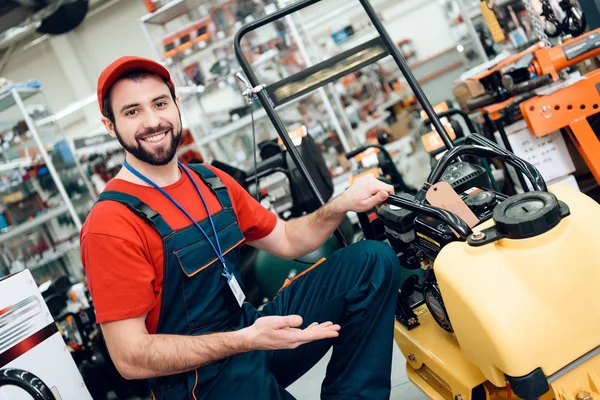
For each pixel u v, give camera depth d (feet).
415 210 4.76
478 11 15.75
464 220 4.58
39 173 16.92
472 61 17.62
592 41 8.35
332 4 18.43
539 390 3.74
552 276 3.73
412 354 5.49
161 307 4.75
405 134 17.56
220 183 5.38
